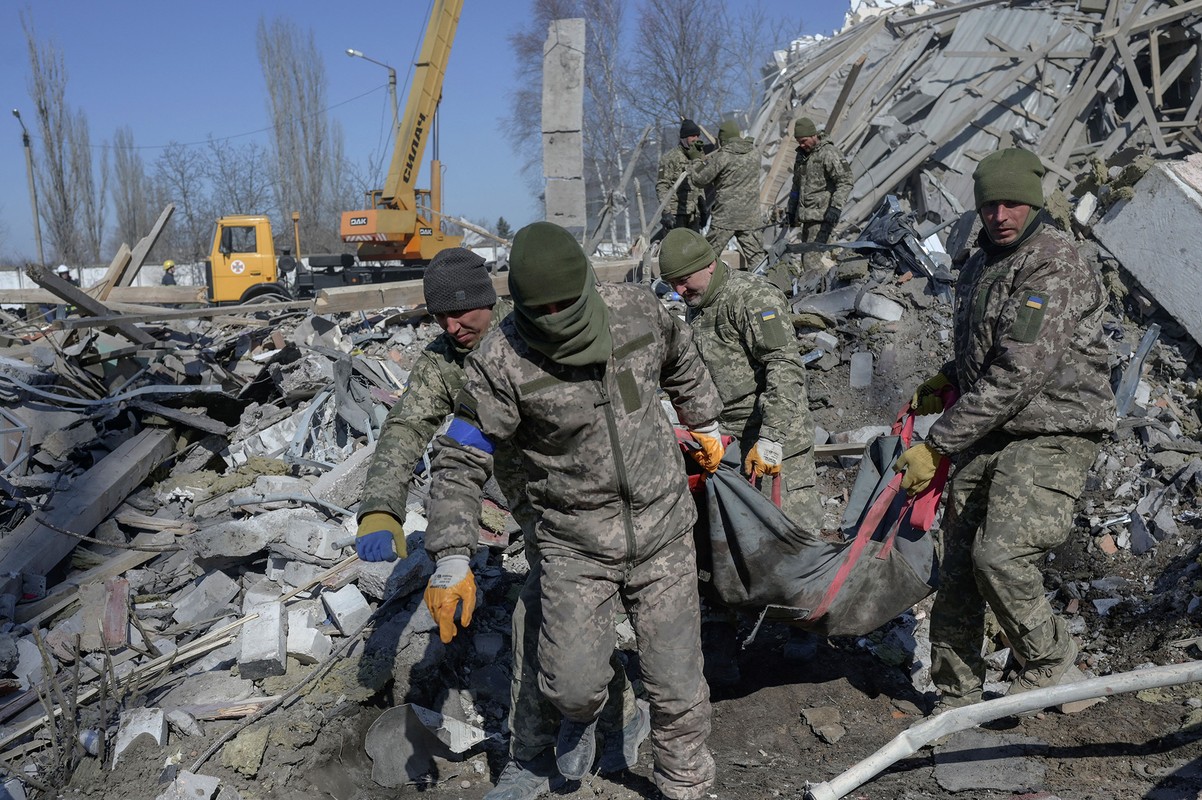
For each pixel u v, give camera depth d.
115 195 47.16
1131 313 6.73
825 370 6.62
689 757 2.77
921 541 3.40
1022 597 2.98
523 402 2.53
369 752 3.21
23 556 4.49
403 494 2.83
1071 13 11.79
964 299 3.17
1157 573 4.41
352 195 42.88
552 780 3.04
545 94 11.24
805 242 8.57
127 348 6.89
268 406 6.06
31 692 3.53
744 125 33.00
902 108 12.08
